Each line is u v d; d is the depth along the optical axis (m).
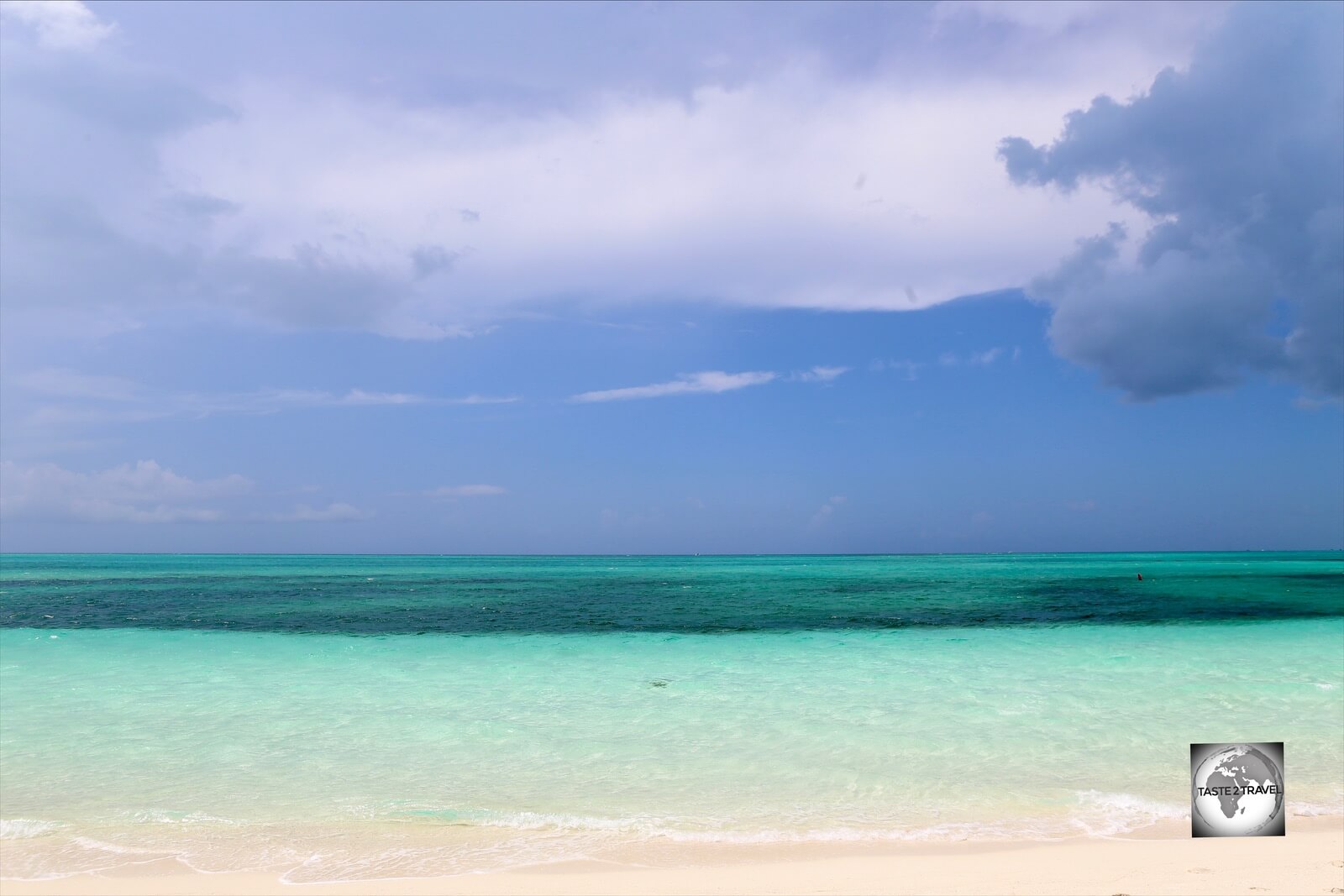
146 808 9.80
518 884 7.25
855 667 19.59
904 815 9.41
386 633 27.36
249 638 25.52
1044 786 10.41
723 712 14.71
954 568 115.62
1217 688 16.48
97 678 18.28
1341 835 8.44
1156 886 6.71
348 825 9.16
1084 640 24.34
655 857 8.12
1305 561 147.75
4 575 88.06
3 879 7.65
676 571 104.56
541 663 20.55
